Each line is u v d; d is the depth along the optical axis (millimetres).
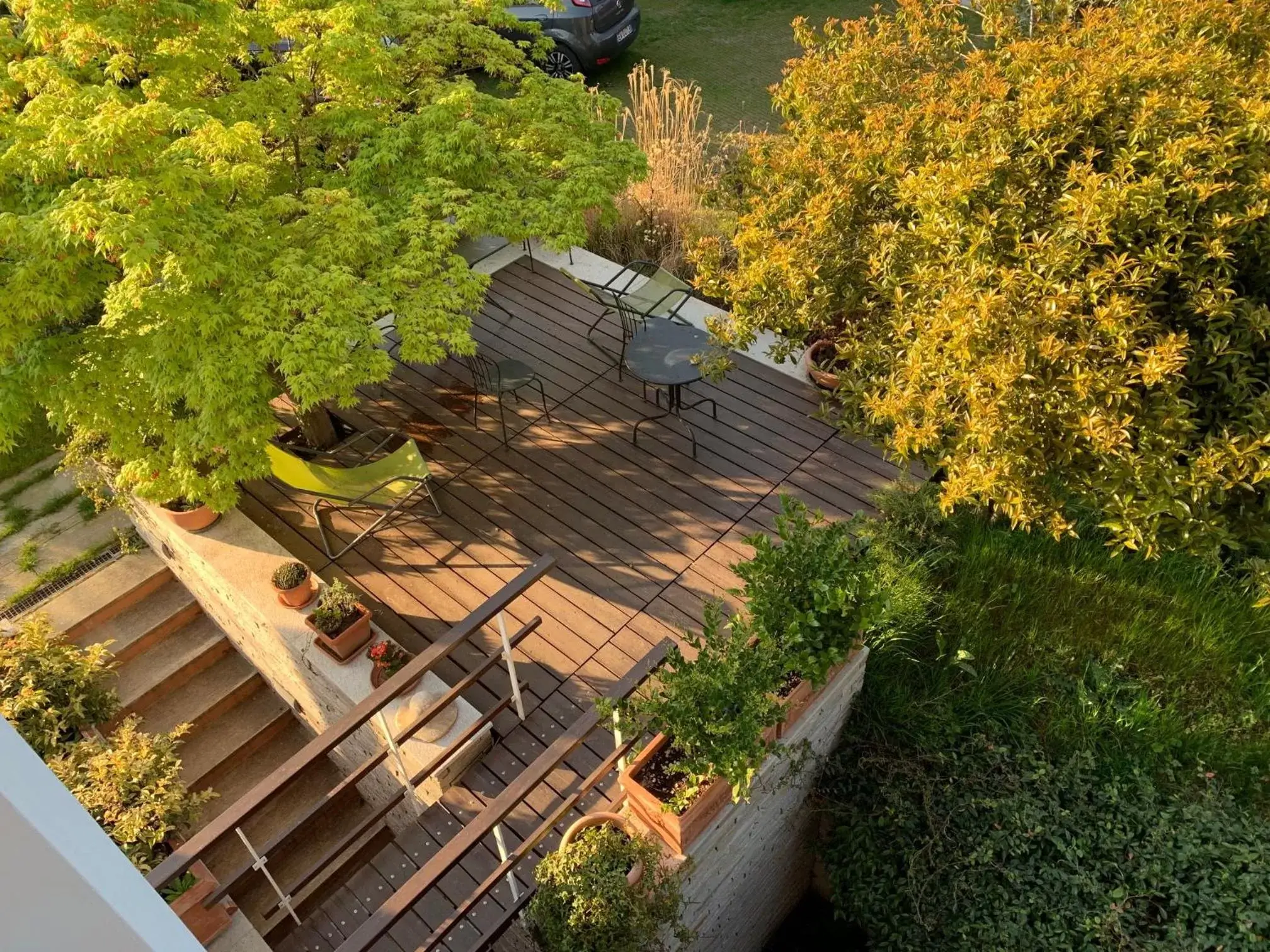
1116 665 5023
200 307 4512
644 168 6367
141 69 4984
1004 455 4191
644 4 13133
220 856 5500
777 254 5277
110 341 4688
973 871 4477
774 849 4750
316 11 5465
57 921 1082
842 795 4855
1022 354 4055
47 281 4215
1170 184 4309
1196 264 4328
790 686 4035
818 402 6465
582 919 3232
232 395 4547
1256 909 4199
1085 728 4816
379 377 4809
